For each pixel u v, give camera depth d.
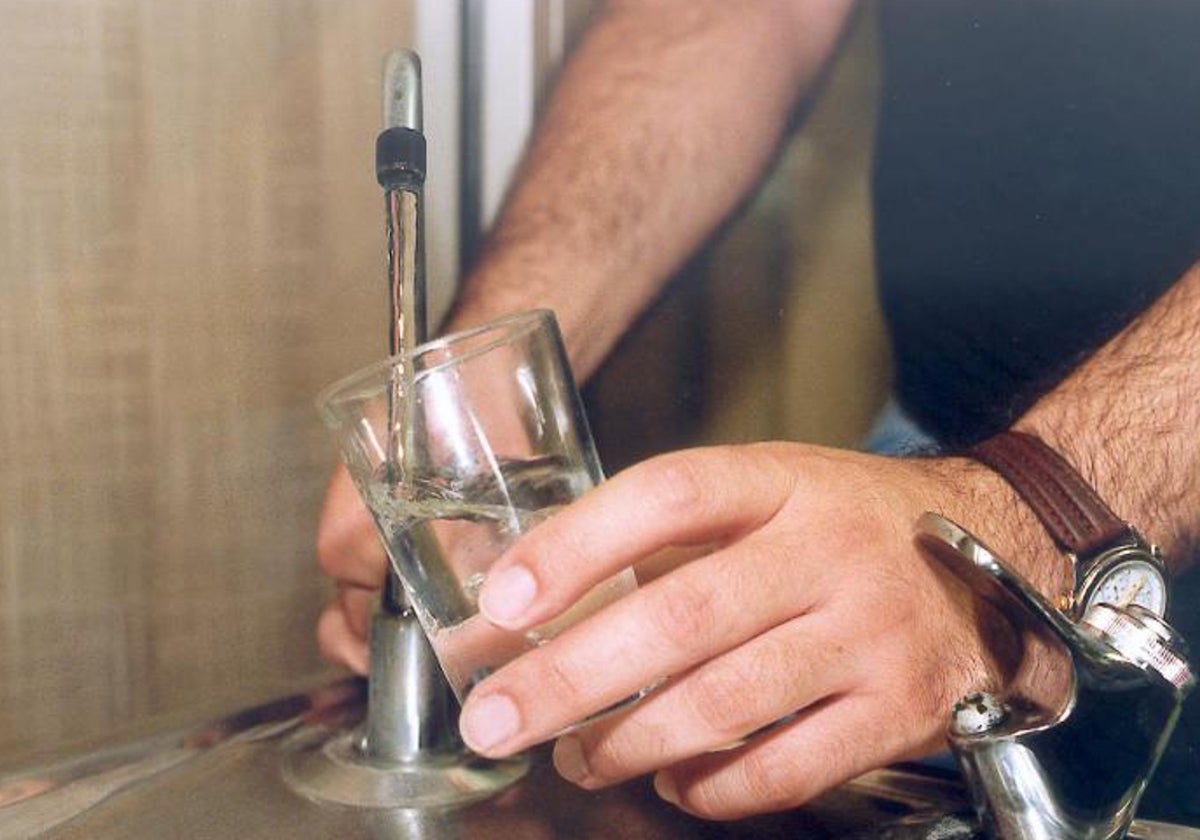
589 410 0.83
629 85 0.82
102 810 0.41
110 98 0.68
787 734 0.39
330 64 0.74
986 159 0.79
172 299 0.71
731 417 0.85
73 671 0.72
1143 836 0.38
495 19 0.79
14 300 0.68
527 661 0.35
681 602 0.35
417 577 0.36
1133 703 0.32
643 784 0.43
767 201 0.83
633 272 0.83
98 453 0.71
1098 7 0.75
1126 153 0.76
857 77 0.82
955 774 0.44
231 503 0.74
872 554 0.40
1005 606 0.35
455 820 0.40
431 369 0.35
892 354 0.83
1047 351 0.79
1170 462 0.59
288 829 0.39
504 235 0.81
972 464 0.50
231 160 0.72
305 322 0.75
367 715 0.46
